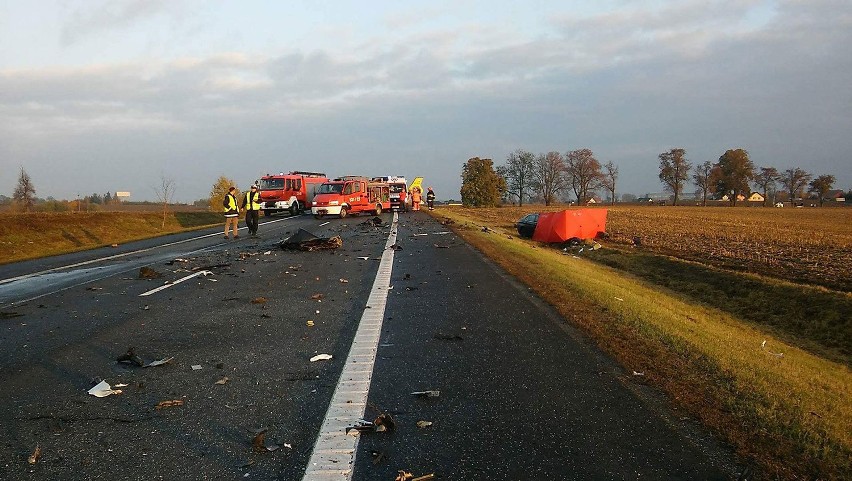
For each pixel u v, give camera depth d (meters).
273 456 4.07
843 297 17.98
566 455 4.11
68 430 4.52
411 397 5.27
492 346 7.04
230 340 7.31
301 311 9.12
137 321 8.38
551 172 120.31
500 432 4.50
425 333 7.68
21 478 3.75
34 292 10.82
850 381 9.62
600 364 6.30
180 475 3.80
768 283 20.69
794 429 4.57
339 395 5.32
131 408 4.99
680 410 4.97
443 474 3.82
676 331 8.21
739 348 8.54
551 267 15.32
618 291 13.16
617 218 65.88
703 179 134.12
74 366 6.20
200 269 13.91
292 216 41.03
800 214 81.25
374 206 42.72
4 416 4.80
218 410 4.94
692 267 24.81
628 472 3.87
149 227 29.73
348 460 4.01
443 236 23.84
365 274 13.18
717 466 3.96
